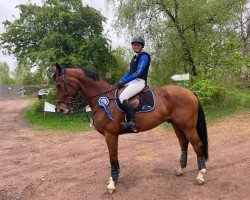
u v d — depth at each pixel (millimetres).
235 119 11500
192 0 15570
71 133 12688
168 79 16719
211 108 13906
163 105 5656
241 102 14242
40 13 19625
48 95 19750
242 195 5160
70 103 5672
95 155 8562
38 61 18812
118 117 5508
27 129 14414
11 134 13109
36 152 9453
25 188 6246
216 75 14469
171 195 5328
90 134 12195
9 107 26625
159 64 17031
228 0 16234
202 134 5773
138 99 5566
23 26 20922
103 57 20531
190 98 5656
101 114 5590
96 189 5840
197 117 5758
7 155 9172
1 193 6086
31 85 40375
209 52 14430
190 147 8188
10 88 48719
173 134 10516
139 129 5645
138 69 5461
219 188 5461
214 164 6680
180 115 5645
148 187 5699
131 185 5848
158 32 16438
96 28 20750
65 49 19500
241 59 14281
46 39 18797
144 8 16266
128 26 16750
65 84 5574
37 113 19828
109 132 5598
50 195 5816
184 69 16875
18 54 21609
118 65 22328
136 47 5574
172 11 16312
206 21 16047
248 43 22594
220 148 7992
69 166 7586
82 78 5645
